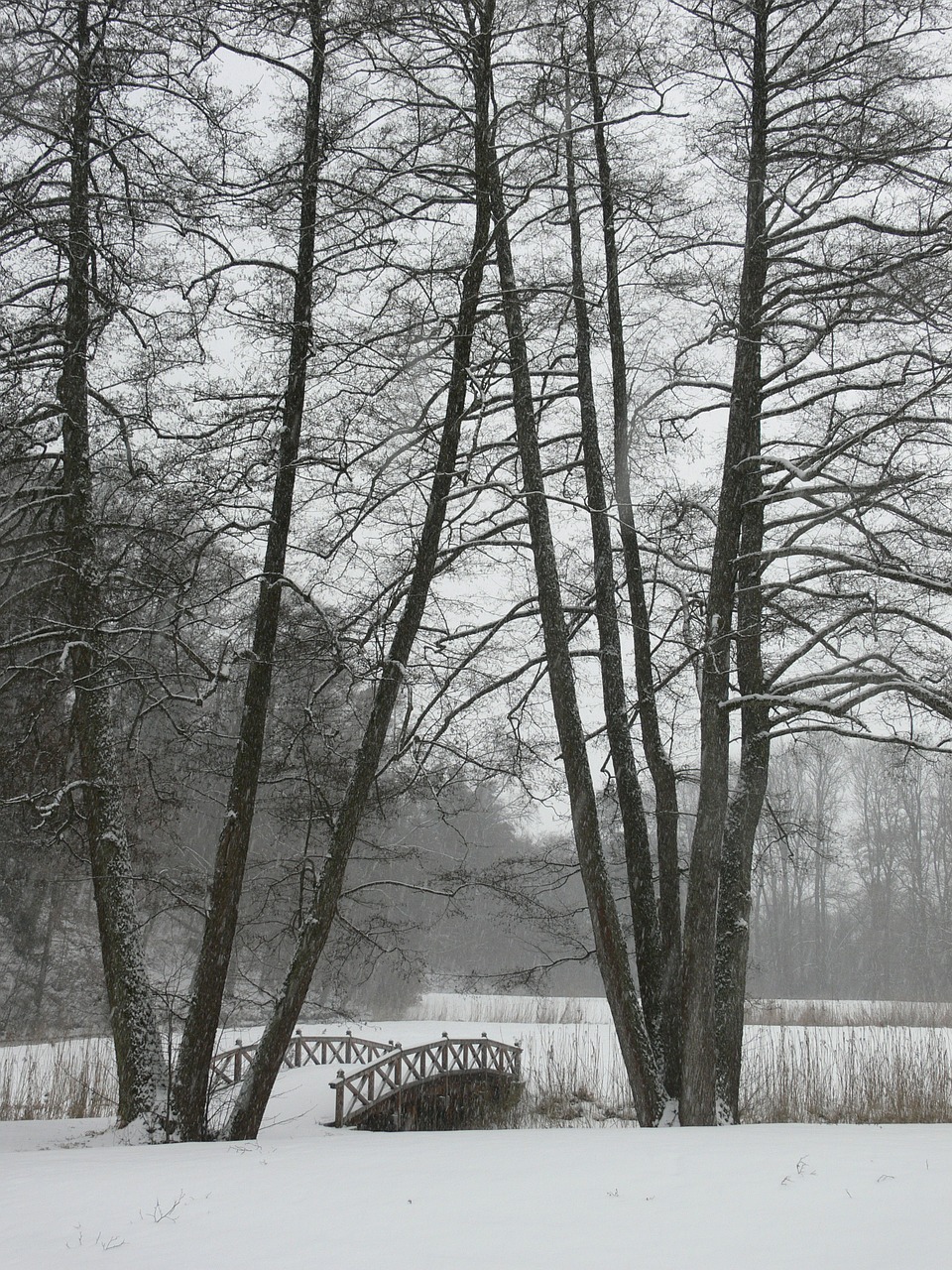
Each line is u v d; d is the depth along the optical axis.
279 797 15.48
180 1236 6.60
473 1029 24.91
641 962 13.54
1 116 13.16
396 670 13.55
